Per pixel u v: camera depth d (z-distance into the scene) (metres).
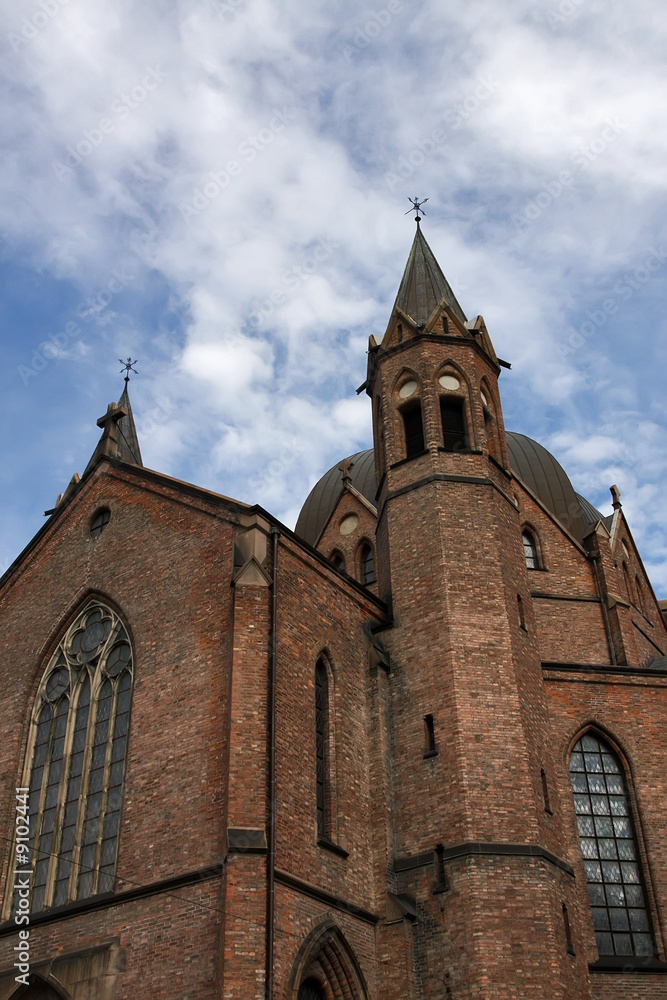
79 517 41.28
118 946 29.77
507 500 43.41
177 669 33.72
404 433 45.47
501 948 31.34
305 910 30.05
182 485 37.97
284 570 35.34
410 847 34.56
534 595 49.09
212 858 29.16
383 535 43.03
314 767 33.12
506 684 36.88
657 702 40.50
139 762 32.81
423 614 38.94
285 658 33.66
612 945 35.88
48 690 38.31
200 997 27.19
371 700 37.41
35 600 40.62
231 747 30.36
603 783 39.09
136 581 37.25
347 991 31.06
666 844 37.75
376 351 48.41
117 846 31.86
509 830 33.66
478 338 47.78
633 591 54.88
